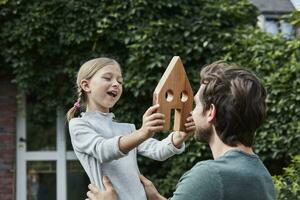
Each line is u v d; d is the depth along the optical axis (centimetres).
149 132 216
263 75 743
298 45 729
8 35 810
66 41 809
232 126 193
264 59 749
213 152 201
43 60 825
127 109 802
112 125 252
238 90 193
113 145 223
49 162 843
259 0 923
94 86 253
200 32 798
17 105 832
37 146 841
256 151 732
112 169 239
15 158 831
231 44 784
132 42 799
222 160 191
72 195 841
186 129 235
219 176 184
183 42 796
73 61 820
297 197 481
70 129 246
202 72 206
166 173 795
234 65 204
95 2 811
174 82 226
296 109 713
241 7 819
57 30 814
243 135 195
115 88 253
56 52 817
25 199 833
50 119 841
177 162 771
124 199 237
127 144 221
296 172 518
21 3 811
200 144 756
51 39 819
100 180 236
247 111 192
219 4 816
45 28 809
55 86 830
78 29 809
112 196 229
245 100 192
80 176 845
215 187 183
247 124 194
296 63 714
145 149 261
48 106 833
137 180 245
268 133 729
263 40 764
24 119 841
